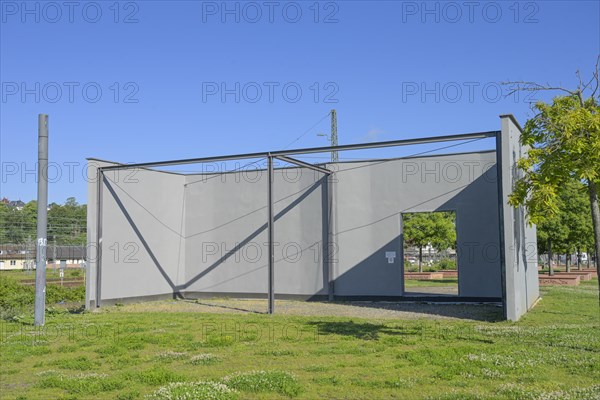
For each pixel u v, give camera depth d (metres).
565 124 8.39
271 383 7.10
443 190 17.66
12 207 79.06
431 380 7.27
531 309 15.34
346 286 18.83
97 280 17.69
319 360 8.70
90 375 7.81
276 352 9.26
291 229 19.73
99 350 9.73
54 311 16.67
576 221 28.70
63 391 7.13
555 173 8.69
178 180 21.22
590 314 14.20
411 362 8.38
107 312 16.58
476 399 6.31
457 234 17.39
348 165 19.05
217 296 20.67
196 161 16.91
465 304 16.88
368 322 13.14
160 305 18.41
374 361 8.52
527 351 8.94
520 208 14.54
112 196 18.53
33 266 51.53
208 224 21.02
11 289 19.52
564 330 11.27
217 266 20.75
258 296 20.08
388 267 18.31
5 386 7.49
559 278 25.23
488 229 16.95
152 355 9.34
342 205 19.06
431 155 17.91
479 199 17.12
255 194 20.33
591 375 7.38
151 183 20.00
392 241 18.31
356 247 18.80
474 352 8.91
